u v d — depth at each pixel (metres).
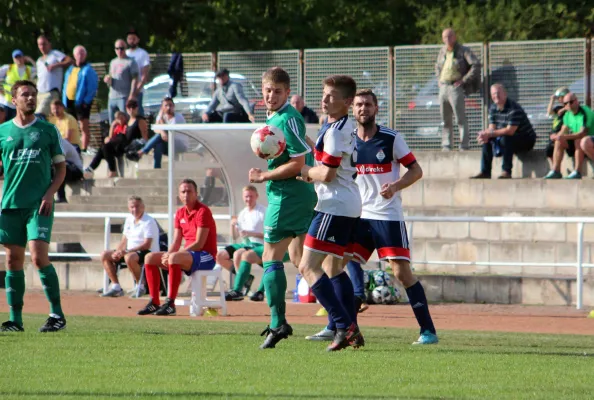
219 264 46.00
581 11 97.38
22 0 94.50
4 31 94.19
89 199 62.31
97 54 96.38
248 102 63.31
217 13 101.56
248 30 102.12
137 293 46.62
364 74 65.81
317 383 20.06
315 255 24.62
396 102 64.75
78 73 70.31
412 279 28.06
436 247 52.75
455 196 57.25
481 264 45.03
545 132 61.28
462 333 31.91
